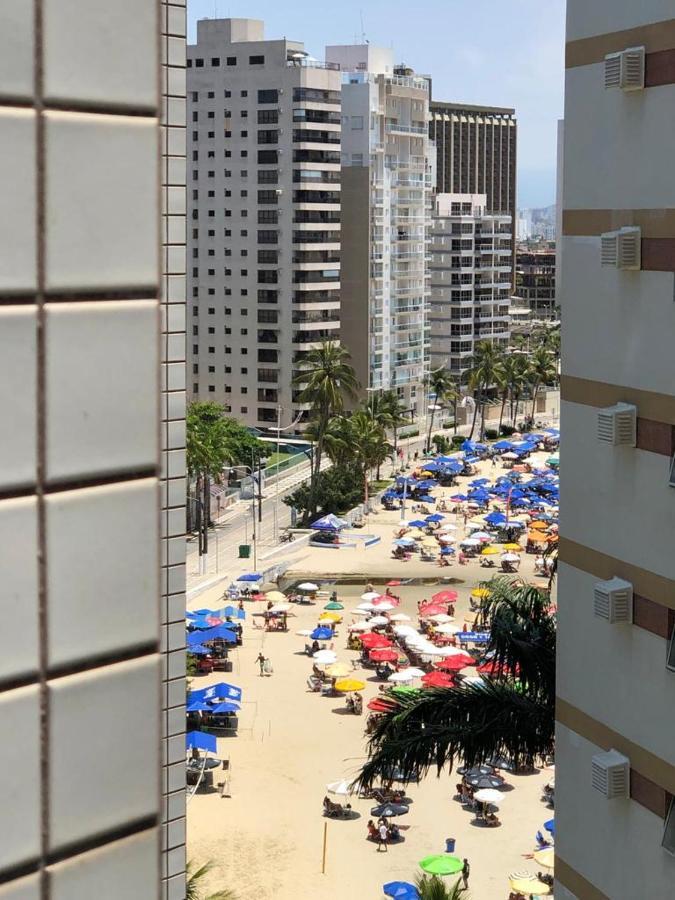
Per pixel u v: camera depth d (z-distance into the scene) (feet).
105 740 19.92
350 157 570.46
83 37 18.74
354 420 454.40
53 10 18.43
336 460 447.42
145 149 19.54
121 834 20.17
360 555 391.04
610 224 78.48
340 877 182.29
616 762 78.13
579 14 80.02
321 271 566.77
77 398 19.25
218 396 586.45
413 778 90.68
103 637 19.84
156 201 19.79
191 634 285.43
